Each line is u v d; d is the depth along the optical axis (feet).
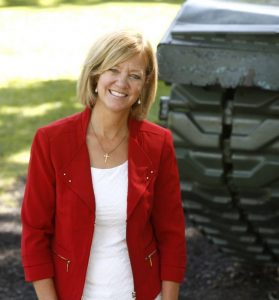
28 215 9.96
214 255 19.04
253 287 17.43
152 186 10.07
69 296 9.96
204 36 12.42
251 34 12.16
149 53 9.83
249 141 13.00
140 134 10.11
